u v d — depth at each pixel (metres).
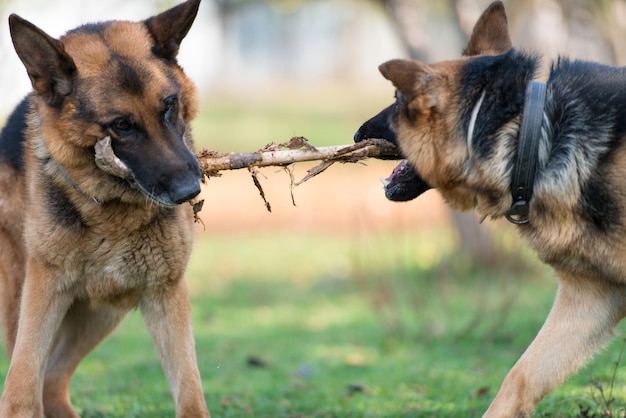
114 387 11.13
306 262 22.36
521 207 7.05
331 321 16.19
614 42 15.62
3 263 8.16
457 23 18.03
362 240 22.66
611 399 8.13
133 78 6.99
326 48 75.62
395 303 15.28
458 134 7.01
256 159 7.67
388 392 10.70
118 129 6.96
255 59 77.19
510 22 15.82
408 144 7.25
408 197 7.84
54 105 7.06
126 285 7.59
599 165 6.80
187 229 7.65
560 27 16.73
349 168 36.12
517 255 16.61
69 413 8.63
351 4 22.53
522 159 6.88
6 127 8.37
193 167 7.02
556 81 7.00
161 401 10.20
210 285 20.22
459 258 17.80
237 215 29.88
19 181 7.91
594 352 7.38
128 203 7.27
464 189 7.25
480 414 8.95
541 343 7.33
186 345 7.66
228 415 9.48
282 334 15.38
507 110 6.91
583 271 7.16
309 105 53.47
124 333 15.54
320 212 29.41
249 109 51.94
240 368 12.91
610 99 6.89
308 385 11.53
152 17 7.55
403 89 7.02
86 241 7.35
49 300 7.49
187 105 7.49
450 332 13.99
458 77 7.04
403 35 18.33
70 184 7.26
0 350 13.31
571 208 6.89
